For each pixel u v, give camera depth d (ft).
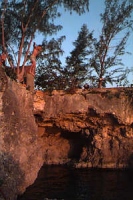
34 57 77.71
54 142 100.78
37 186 62.18
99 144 91.40
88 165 90.53
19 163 53.16
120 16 106.83
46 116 84.69
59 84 101.50
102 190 61.77
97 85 106.32
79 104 85.56
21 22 78.64
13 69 68.85
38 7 79.71
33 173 63.16
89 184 67.56
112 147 90.27
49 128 94.58
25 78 77.20
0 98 49.06
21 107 59.62
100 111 85.87
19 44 83.71
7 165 47.19
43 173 80.18
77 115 87.76
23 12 78.38
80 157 95.09
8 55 80.28
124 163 88.38
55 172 82.23
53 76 102.63
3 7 77.66
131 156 88.17
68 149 101.30
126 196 57.11
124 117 85.97
